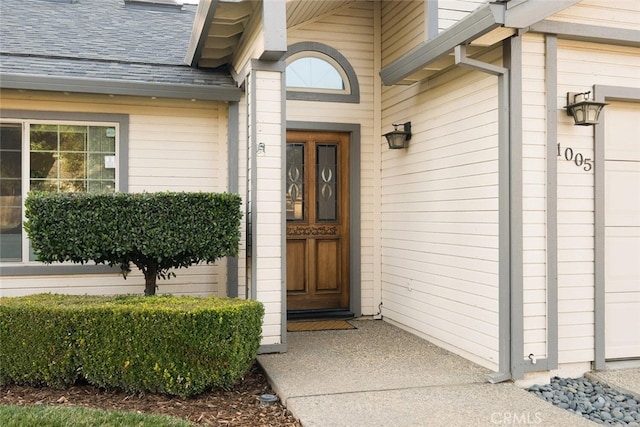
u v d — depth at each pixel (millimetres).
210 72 6027
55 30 6504
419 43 5484
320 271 6488
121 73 5586
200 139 5840
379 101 6508
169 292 5707
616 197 4531
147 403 3742
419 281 5543
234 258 5609
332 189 6520
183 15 7965
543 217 4184
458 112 4805
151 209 4457
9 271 5340
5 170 5426
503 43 4184
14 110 5363
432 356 4770
